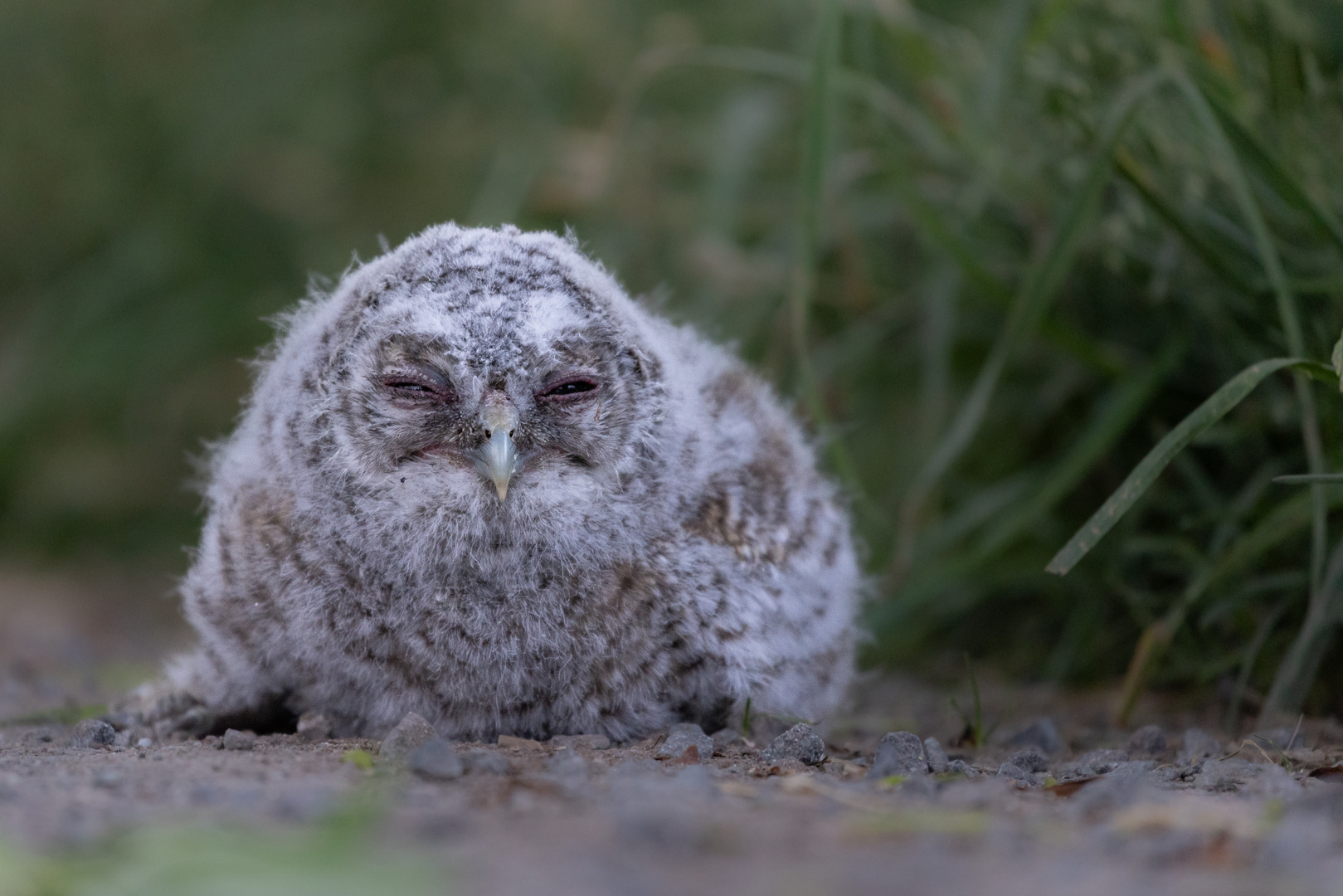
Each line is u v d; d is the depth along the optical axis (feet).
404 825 16.34
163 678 30.27
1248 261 31.96
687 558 25.82
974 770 23.79
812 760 23.57
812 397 31.81
